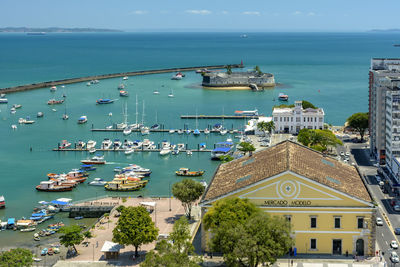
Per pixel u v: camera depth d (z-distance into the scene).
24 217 194.00
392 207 184.75
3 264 126.06
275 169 142.38
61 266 139.88
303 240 140.00
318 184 137.25
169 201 199.38
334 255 139.12
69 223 187.88
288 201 139.25
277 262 134.62
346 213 137.88
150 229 143.75
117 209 185.25
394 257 137.12
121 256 146.38
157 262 117.00
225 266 132.88
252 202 140.25
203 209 142.50
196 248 145.25
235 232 122.94
